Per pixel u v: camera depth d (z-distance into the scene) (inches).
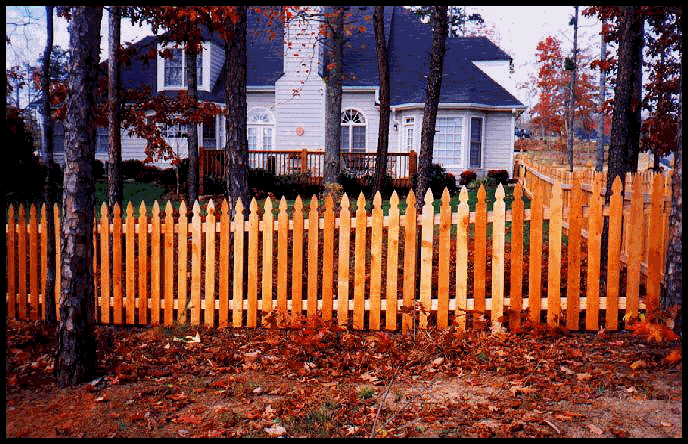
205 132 1071.0
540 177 660.1
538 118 1768.0
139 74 1111.6
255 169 860.6
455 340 287.1
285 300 321.4
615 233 298.8
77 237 243.1
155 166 1027.3
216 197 823.7
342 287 314.3
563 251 446.9
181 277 330.6
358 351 285.3
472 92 1013.8
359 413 210.1
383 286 392.2
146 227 332.8
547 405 213.2
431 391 231.3
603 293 348.8
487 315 309.9
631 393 221.1
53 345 304.5
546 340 290.7
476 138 1024.2
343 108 1054.4
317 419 203.9
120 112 482.6
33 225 350.6
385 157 588.4
